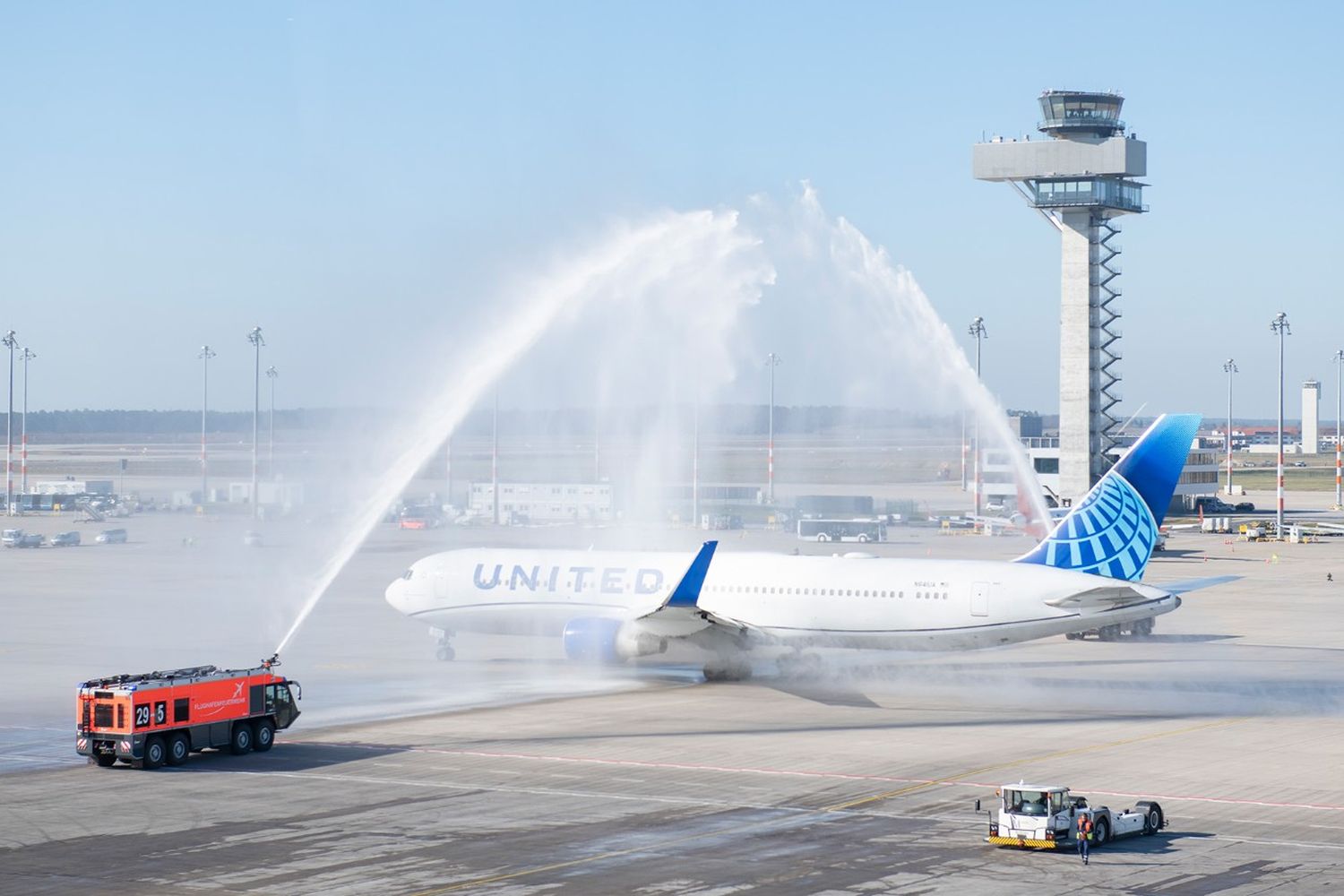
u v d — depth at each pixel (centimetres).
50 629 10981
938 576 8075
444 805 5150
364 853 4456
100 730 5788
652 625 8112
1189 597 13600
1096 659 9525
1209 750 6262
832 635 8200
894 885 4119
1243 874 4241
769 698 7781
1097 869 4297
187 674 6141
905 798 5281
